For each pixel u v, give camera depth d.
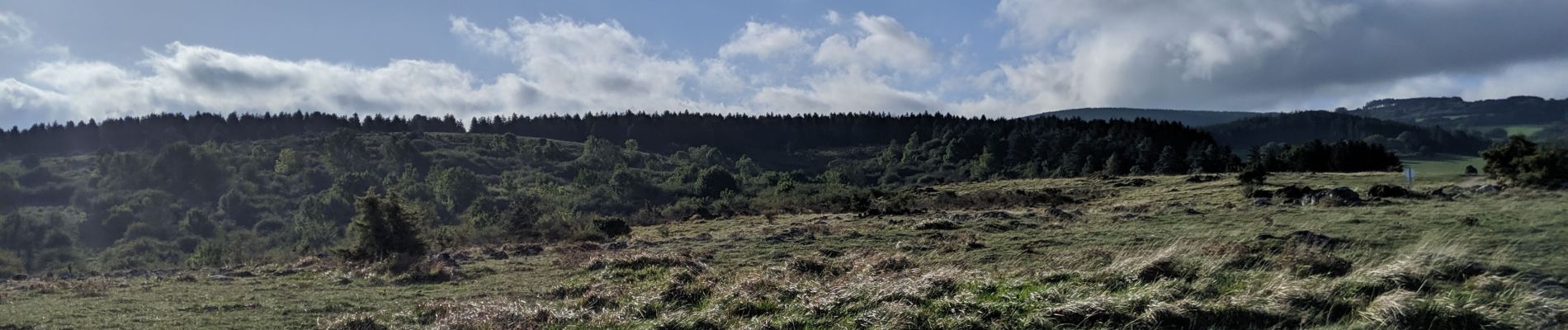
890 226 25.89
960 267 14.26
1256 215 22.80
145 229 79.25
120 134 173.00
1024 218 26.12
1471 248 12.34
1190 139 143.38
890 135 199.25
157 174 106.62
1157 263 10.59
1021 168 133.50
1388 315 8.14
